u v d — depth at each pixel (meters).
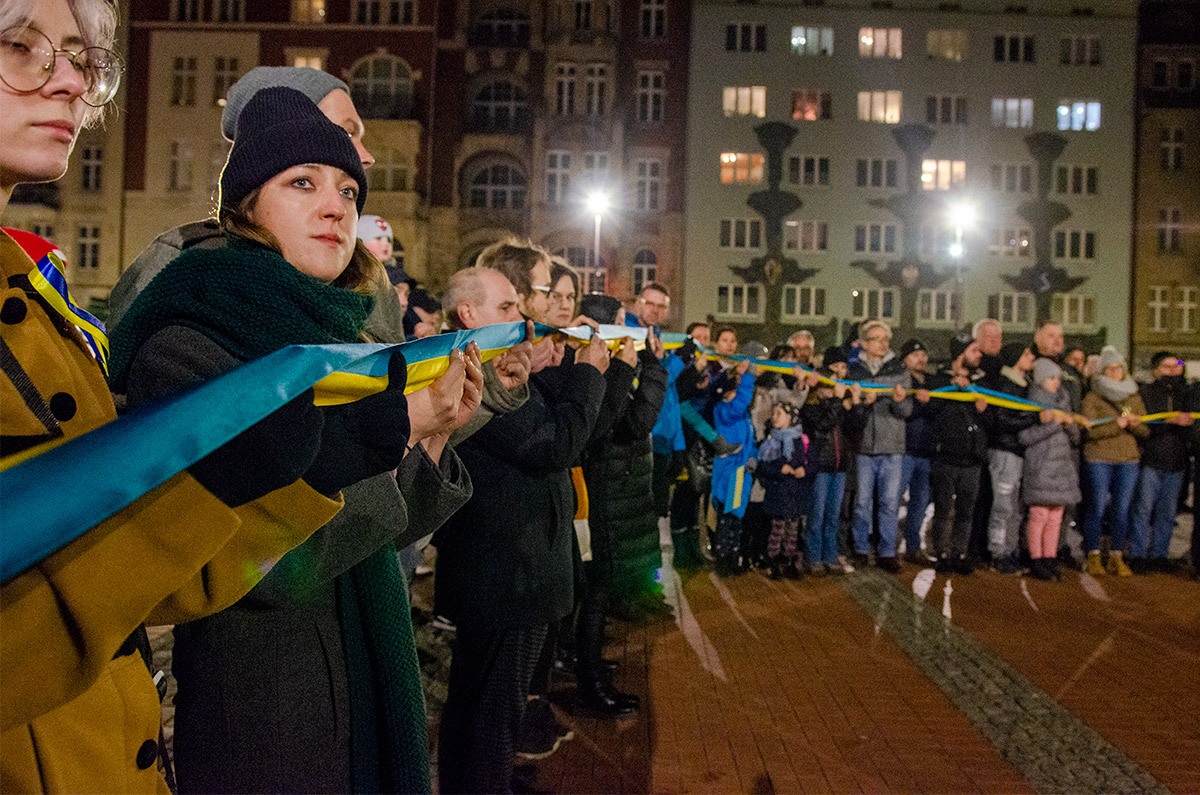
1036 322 38.28
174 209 37.62
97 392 1.21
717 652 5.63
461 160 38.19
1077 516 9.05
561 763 3.89
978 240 38.34
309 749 1.66
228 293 1.47
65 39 1.11
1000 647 5.84
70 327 1.20
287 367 1.07
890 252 38.34
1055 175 38.53
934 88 38.47
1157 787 3.76
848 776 3.81
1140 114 38.34
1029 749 4.13
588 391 3.14
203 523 0.98
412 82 37.75
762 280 38.00
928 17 38.44
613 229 37.91
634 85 38.47
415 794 1.73
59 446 0.86
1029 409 8.11
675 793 3.62
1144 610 6.98
